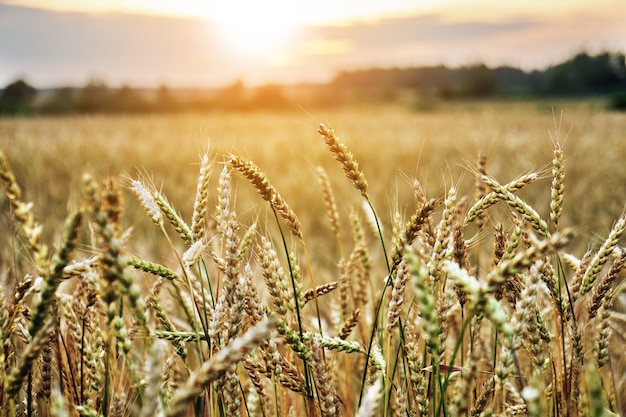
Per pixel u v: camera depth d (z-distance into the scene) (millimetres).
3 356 1689
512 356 1407
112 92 78062
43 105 74250
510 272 1340
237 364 1711
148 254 4301
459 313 2566
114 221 1312
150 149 15969
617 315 2621
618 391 2479
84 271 1771
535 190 9469
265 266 1866
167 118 40594
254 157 15438
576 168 11961
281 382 1830
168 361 1879
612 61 94938
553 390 1894
